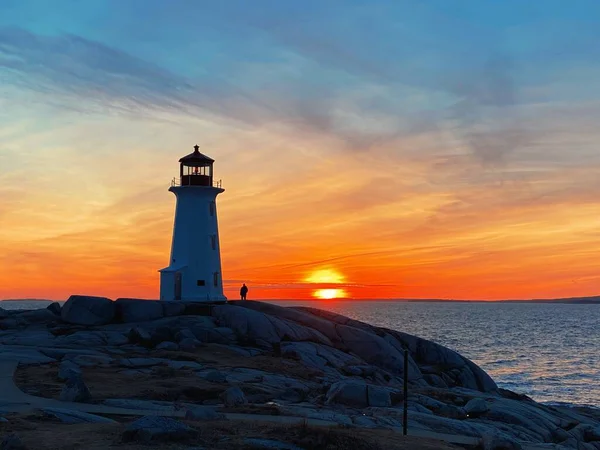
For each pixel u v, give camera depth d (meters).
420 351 59.53
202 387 32.59
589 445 37.88
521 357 114.25
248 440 19.20
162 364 39.19
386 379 49.41
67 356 39.44
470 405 37.88
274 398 32.91
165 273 61.19
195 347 46.88
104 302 53.34
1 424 20.92
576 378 89.00
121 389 31.23
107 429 20.44
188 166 63.88
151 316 53.94
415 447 21.06
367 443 20.17
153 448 18.14
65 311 52.78
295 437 20.06
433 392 41.66
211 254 62.78
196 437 19.44
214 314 54.50
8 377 32.25
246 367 41.12
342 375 45.97
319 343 53.91
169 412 25.97
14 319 52.22
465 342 145.12
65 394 27.61
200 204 62.91
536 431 36.31
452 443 23.95
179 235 62.56
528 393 77.00
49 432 19.92
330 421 27.17
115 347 44.78
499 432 30.75
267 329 52.19
